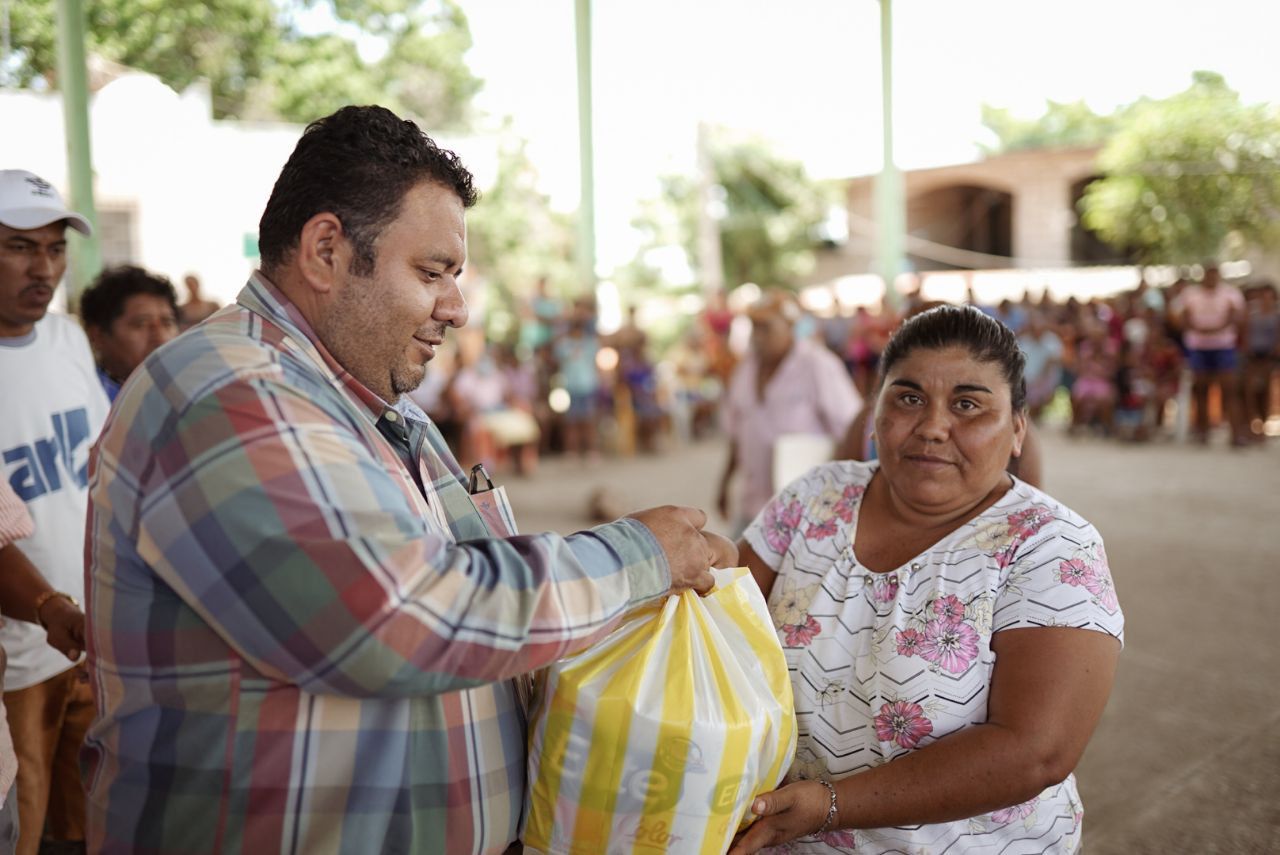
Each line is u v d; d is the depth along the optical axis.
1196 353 11.71
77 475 2.62
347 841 1.27
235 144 9.68
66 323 2.73
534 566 1.28
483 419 10.95
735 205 25.88
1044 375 13.82
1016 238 24.81
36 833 2.54
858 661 1.63
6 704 2.47
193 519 1.19
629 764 1.35
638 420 12.84
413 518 1.25
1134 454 11.38
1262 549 6.79
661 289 25.81
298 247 1.35
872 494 1.78
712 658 1.44
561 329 12.38
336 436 1.25
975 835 1.57
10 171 2.52
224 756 1.25
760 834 1.46
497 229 17.64
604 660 1.41
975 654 1.54
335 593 1.15
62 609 2.28
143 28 8.59
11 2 6.04
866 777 1.50
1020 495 1.66
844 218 26.55
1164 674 4.53
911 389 1.65
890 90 13.59
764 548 1.85
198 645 1.25
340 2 10.92
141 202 9.39
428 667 1.18
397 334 1.38
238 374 1.23
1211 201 19.83
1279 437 12.34
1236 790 3.45
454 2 13.28
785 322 4.41
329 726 1.27
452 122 14.04
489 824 1.40
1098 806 3.37
